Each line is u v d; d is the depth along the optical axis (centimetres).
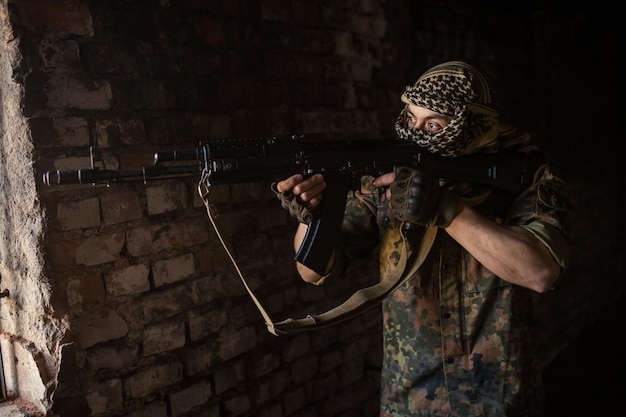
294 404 232
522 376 154
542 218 151
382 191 166
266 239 220
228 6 204
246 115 211
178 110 188
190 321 193
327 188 147
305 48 234
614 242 527
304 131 234
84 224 164
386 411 165
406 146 149
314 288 241
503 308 153
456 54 330
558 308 433
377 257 276
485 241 141
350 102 255
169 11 185
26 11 152
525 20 398
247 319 212
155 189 182
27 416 161
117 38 171
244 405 212
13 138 158
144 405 181
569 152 446
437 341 155
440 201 141
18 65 151
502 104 158
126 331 175
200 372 197
